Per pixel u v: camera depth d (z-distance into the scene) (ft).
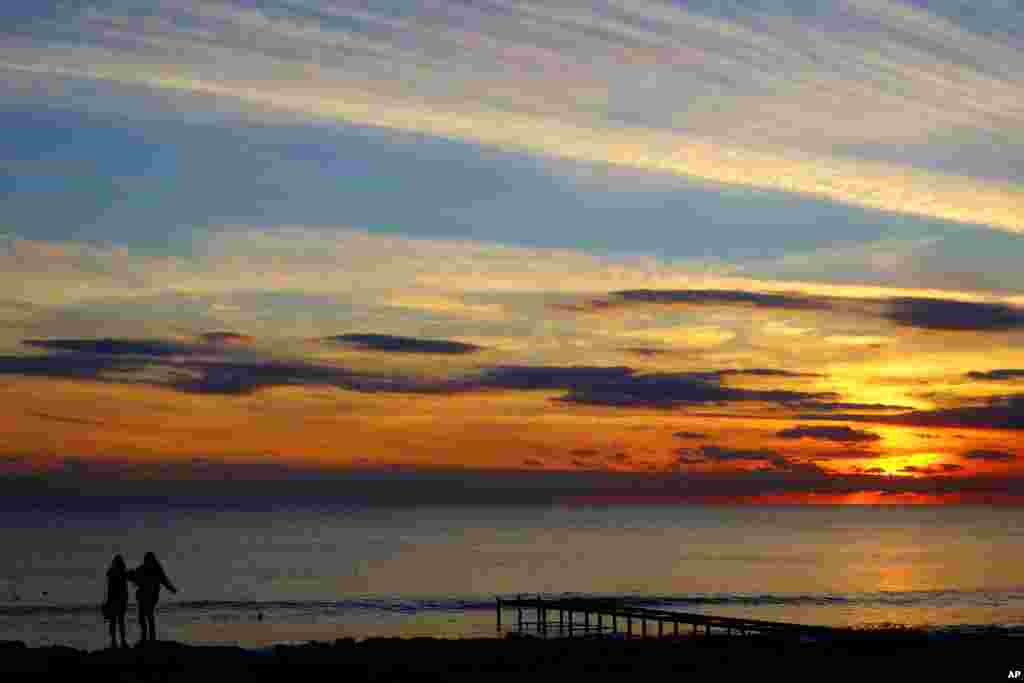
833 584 358.43
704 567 436.76
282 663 86.84
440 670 86.79
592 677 86.63
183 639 208.64
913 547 587.27
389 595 308.19
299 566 428.56
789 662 97.19
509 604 195.11
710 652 103.65
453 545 587.68
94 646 193.36
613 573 402.72
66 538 623.77
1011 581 369.71
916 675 91.97
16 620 241.55
